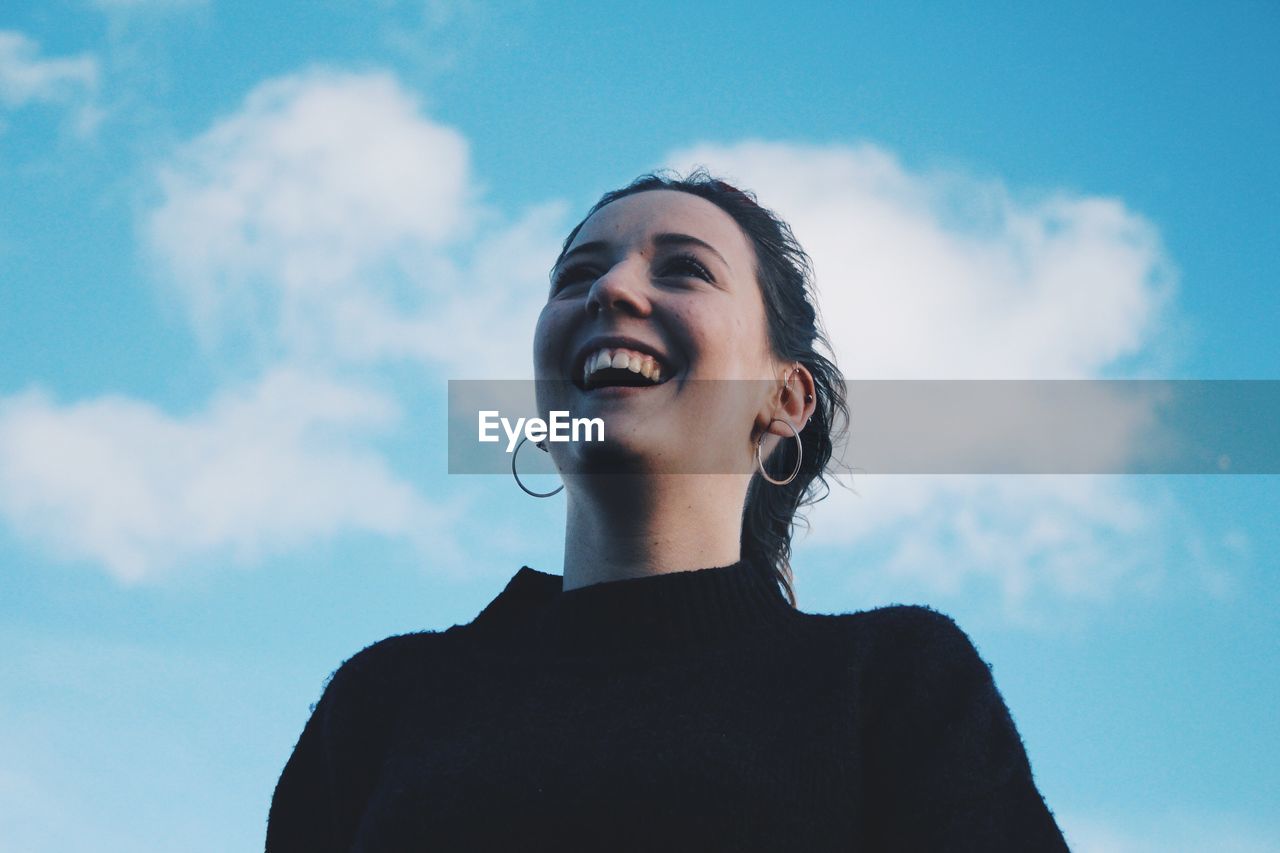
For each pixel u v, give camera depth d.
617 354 3.09
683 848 2.66
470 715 3.02
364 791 3.18
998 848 2.71
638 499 3.09
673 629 3.02
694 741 2.78
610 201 3.56
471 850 2.74
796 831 2.70
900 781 2.80
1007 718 2.96
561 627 3.09
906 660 2.93
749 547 3.48
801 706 2.86
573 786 2.75
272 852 3.31
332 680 3.37
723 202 3.45
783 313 3.37
